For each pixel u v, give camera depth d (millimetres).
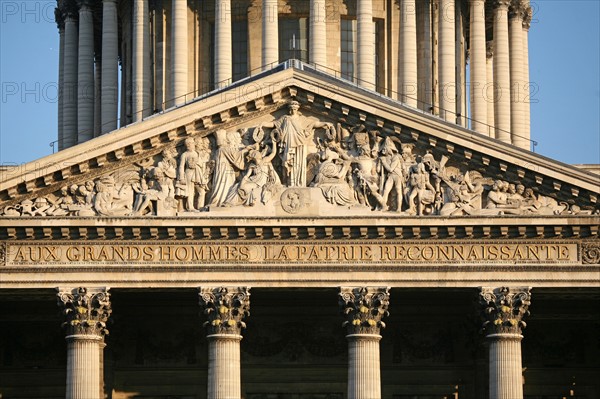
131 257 110000
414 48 149375
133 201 110438
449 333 122438
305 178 110750
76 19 161875
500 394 109625
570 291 111250
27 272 109625
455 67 152750
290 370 122125
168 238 110188
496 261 110188
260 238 110250
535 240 110375
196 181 110500
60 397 122500
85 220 109438
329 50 149875
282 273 110125
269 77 110500
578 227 109750
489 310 109938
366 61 146375
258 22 150625
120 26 161375
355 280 110125
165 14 153000
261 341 122250
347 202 110375
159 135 110500
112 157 110375
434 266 110125
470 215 109750
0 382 122500
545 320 121938
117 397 121375
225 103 110438
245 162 111250
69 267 109688
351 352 110250
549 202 110438
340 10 150625
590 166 121250
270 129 111500
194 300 119938
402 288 110625
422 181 110438
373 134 111125
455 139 110000
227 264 109938
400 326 122500
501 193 110500
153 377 121875
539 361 122938
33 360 122625
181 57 148875
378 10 151250
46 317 121375
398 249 110375
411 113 110250
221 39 147125
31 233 109562
